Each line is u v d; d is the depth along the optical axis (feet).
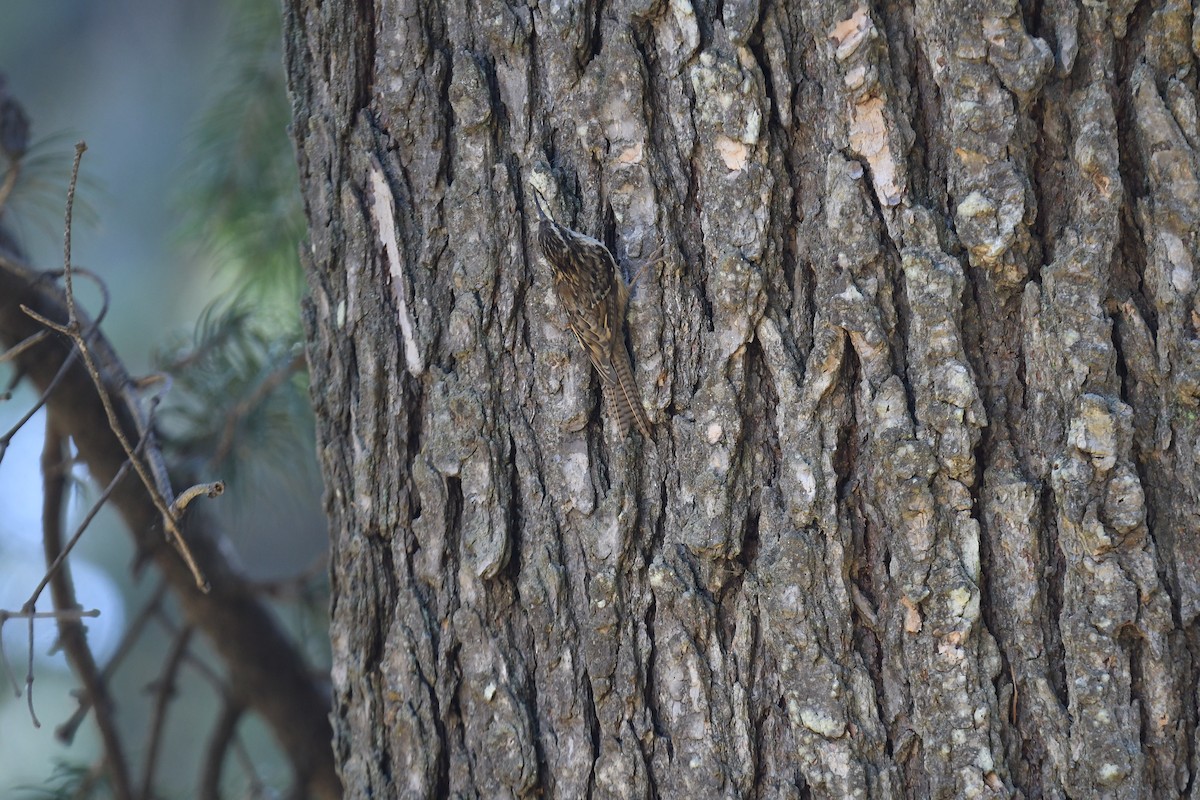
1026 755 13.88
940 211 13.93
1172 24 13.84
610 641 14.01
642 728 13.99
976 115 13.88
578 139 14.08
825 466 13.93
